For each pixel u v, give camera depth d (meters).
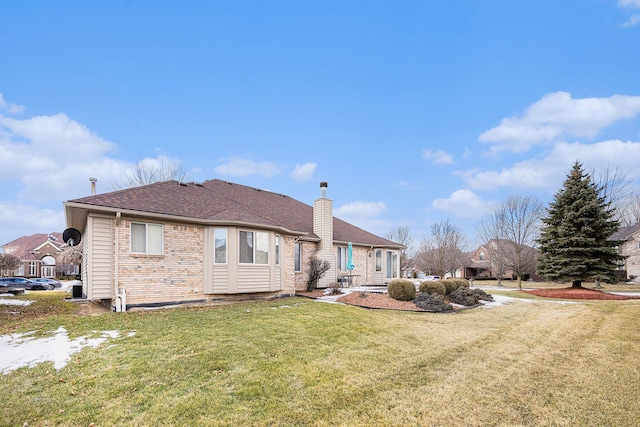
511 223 26.84
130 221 11.00
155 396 4.75
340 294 15.69
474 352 7.47
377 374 5.93
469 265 51.31
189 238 12.20
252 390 5.03
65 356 6.09
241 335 7.57
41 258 51.19
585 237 20.84
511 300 17.16
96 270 10.51
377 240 24.41
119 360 5.91
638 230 35.12
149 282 11.22
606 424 4.48
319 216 19.06
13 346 6.68
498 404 4.97
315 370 5.93
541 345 8.20
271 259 13.97
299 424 4.24
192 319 9.08
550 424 4.45
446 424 4.38
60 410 4.36
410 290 13.97
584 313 13.08
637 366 6.71
